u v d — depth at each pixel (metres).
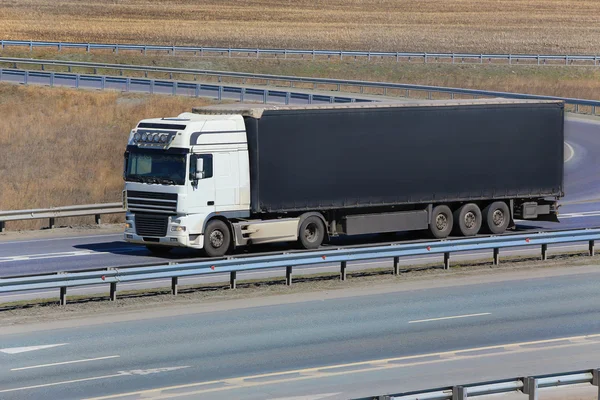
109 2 187.75
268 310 32.81
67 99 97.38
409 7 193.50
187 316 31.81
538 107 50.41
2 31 150.88
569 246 48.31
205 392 23.00
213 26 165.62
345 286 37.31
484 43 158.62
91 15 173.00
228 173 42.72
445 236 48.31
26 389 23.19
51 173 71.44
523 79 124.94
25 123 89.06
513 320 31.42
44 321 31.12
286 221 44.00
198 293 35.78
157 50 130.75
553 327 30.52
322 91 109.69
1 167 73.06
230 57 129.25
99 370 25.00
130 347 27.53
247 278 39.50
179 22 168.88
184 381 23.98
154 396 22.62
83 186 67.06
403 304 33.84
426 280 38.62
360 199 45.69
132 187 43.12
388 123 46.19
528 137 50.19
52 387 23.36
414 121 46.88
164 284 38.28
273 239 43.75
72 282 32.44
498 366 25.77
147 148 42.75
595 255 44.75
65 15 171.88
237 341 28.33
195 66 125.56
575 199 63.06
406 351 27.30
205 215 42.22
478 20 182.00
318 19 176.88
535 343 28.39
